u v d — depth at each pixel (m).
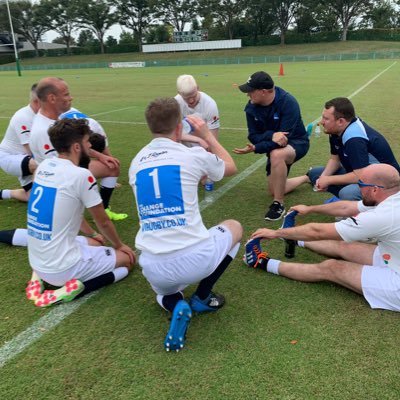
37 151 3.92
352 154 3.58
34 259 2.93
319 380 2.17
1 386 2.21
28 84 25.05
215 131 5.37
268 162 4.73
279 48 61.31
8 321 2.74
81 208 2.92
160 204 2.46
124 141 8.10
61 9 71.31
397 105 10.88
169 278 2.50
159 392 2.13
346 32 61.44
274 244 3.72
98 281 3.03
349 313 2.71
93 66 58.69
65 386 2.19
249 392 2.11
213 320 2.69
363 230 2.60
